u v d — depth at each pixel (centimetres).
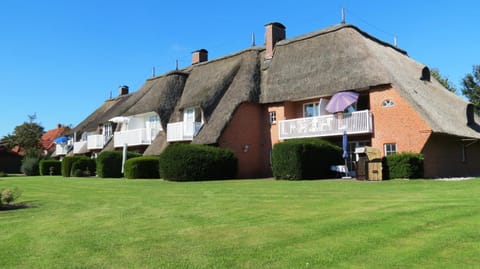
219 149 2559
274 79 3078
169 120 3484
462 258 634
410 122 2320
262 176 3005
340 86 2595
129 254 712
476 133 2831
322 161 2367
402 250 682
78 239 842
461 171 2825
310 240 763
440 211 979
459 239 732
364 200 1233
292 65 3048
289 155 2275
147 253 714
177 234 852
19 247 794
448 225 837
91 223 1027
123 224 992
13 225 1050
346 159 2388
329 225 874
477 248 680
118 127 4325
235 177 2628
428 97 2673
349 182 1894
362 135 2612
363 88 2514
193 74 3812
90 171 3694
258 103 3048
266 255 679
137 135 3781
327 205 1155
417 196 1310
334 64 2770
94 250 748
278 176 2331
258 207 1170
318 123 2698
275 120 3005
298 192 1520
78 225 1005
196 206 1247
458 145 2825
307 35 3141
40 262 685
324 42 2980
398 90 2372
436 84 3281
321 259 648
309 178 2278
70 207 1373
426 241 729
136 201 1451
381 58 2666
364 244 723
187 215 1081
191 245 759
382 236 771
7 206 1424
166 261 664
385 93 2442
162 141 3431
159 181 2428
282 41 3294
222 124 2825
